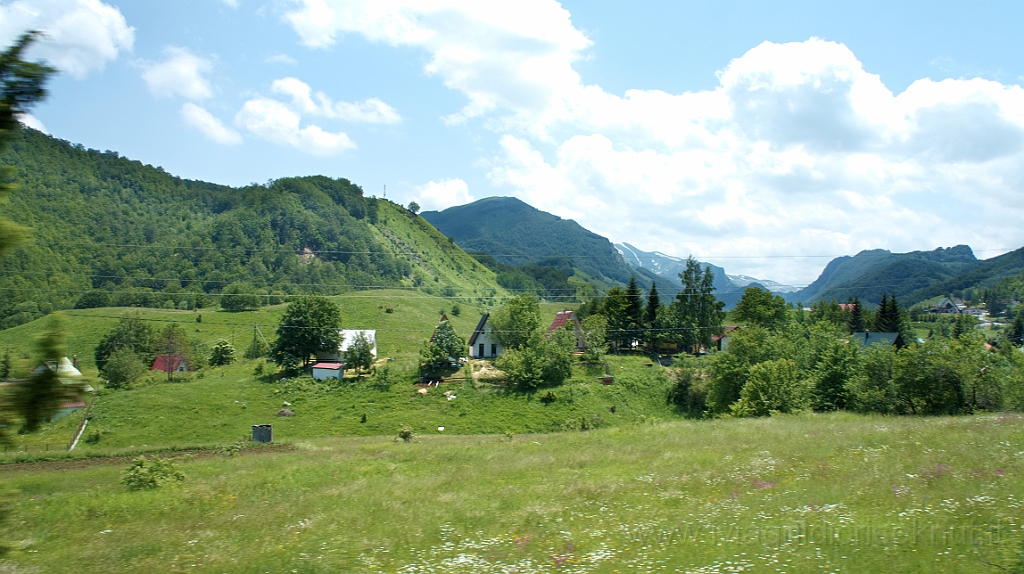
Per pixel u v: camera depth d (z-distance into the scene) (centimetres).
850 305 14425
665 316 10631
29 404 699
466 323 15038
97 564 1559
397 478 2745
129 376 7669
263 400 7388
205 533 1870
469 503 2133
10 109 710
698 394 7444
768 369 5706
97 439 5919
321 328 8481
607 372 8250
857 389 5197
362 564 1476
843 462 2220
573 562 1380
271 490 2592
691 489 2080
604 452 3150
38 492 2728
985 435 2444
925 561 1152
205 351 10619
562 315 10556
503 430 6662
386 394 7581
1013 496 1505
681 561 1298
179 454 4072
